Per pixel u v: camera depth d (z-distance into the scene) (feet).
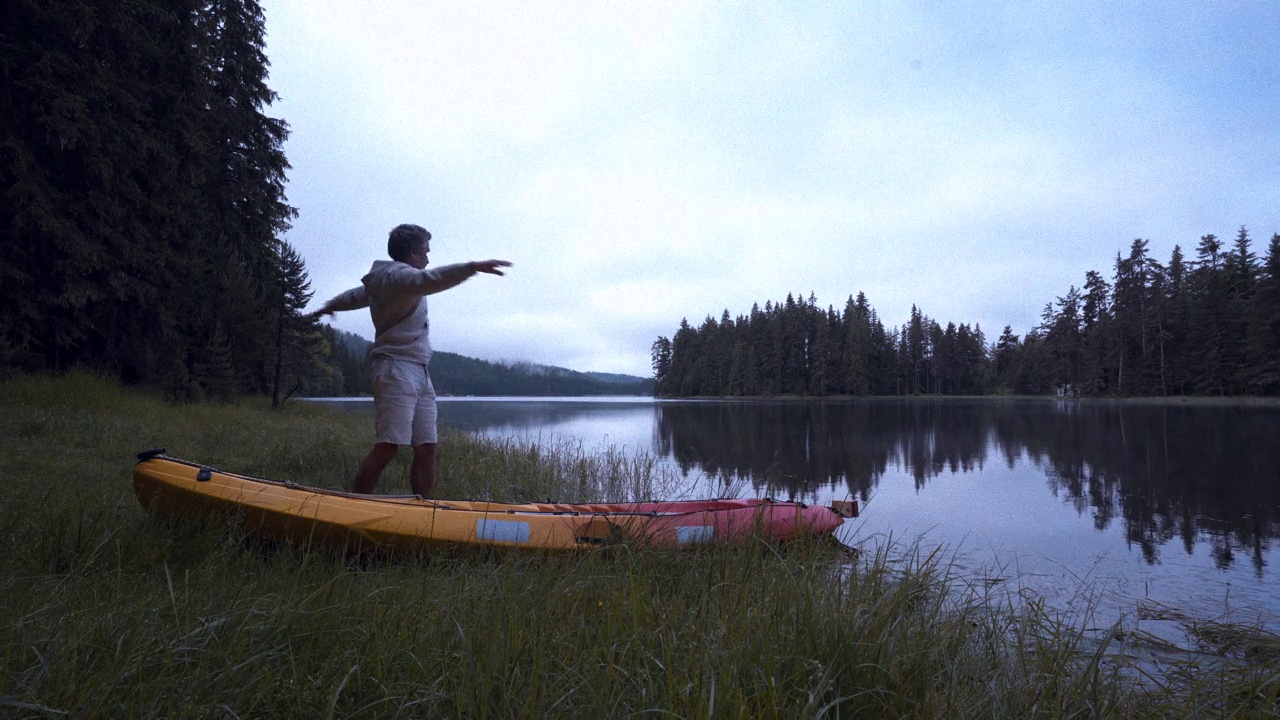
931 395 288.71
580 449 29.81
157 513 10.84
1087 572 13.47
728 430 58.90
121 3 45.85
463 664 5.61
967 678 6.99
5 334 42.37
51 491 12.25
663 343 364.38
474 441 32.78
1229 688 7.20
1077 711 6.09
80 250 42.86
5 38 40.01
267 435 28.89
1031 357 260.83
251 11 74.38
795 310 287.48
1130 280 184.44
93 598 7.06
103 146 44.19
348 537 10.68
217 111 66.44
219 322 59.77
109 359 52.19
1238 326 160.86
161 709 4.82
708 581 9.41
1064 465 31.37
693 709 5.18
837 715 5.49
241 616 6.46
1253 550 15.30
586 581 8.93
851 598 8.11
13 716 4.43
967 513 19.80
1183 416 77.97
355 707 5.28
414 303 12.50
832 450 39.52
